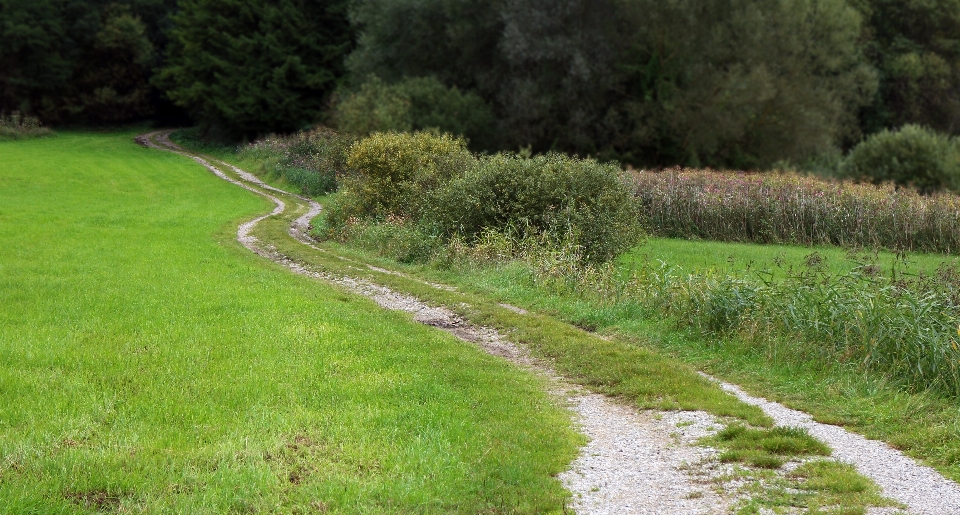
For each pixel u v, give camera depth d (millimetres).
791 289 10781
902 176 42156
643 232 18156
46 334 10102
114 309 11781
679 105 44750
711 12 44938
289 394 7840
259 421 7016
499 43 46250
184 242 20344
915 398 8148
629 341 10805
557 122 46625
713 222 24922
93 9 68125
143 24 70875
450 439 6730
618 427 7402
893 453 6703
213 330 10547
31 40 63656
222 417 7160
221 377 8414
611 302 12531
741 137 46781
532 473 6059
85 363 8805
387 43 51531
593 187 17438
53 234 21156
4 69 65062
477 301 13289
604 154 46438
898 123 60031
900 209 23203
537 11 44562
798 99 46219
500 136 47000
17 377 8125
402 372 8797
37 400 7473
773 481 5953
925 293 10602
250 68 58188
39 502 5309
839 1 47969
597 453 6652
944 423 7371
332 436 6699
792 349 9531
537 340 10734
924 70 58281
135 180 38031
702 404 7922
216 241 21141
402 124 40844
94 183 36312
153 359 9055
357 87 51000
